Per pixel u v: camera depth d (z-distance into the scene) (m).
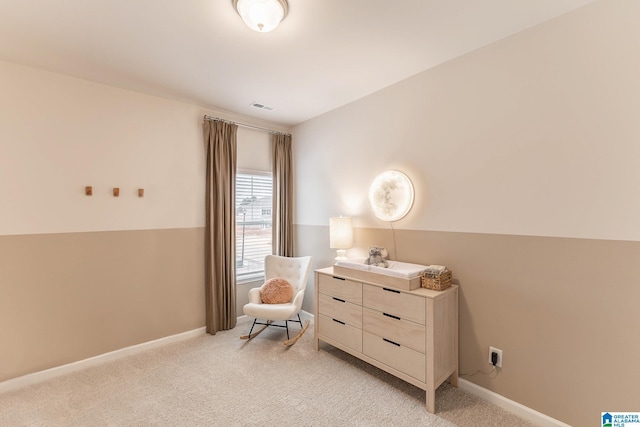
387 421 1.95
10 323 2.33
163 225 3.10
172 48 2.19
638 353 1.60
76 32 1.98
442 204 2.46
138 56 2.30
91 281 2.69
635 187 1.61
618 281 1.66
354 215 3.23
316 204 3.72
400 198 2.71
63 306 2.55
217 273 3.38
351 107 3.25
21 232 2.38
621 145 1.65
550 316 1.90
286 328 3.37
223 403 2.12
